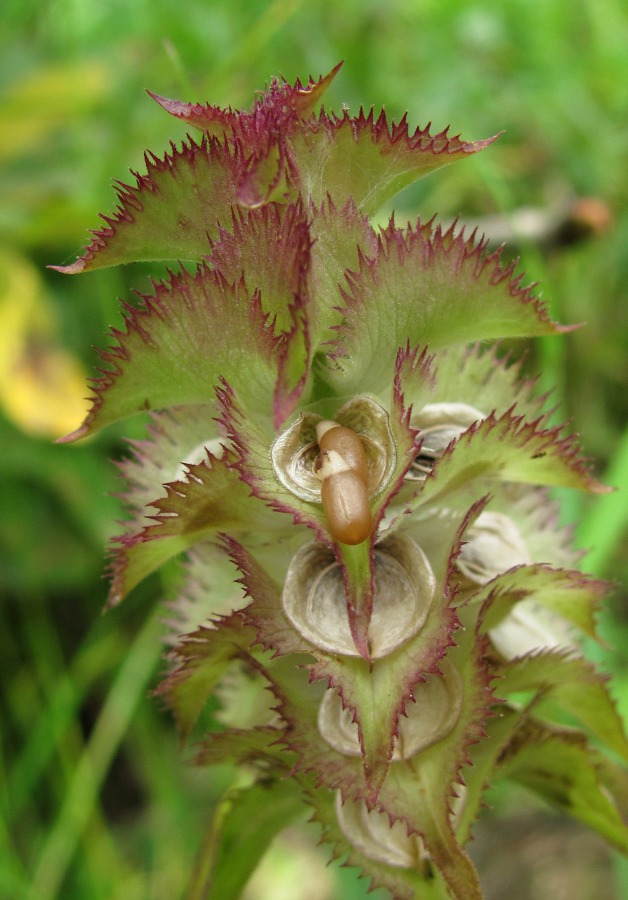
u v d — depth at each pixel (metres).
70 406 0.24
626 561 0.27
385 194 0.11
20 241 0.25
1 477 0.27
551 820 0.27
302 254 0.11
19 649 0.28
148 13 0.30
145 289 0.25
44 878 0.24
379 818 0.12
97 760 0.26
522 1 0.32
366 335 0.11
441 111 0.29
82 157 0.27
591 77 0.32
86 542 0.28
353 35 0.30
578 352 0.30
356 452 0.11
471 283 0.11
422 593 0.11
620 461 0.17
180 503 0.11
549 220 0.22
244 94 0.26
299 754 0.11
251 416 0.11
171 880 0.26
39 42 0.31
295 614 0.11
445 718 0.11
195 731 0.26
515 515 0.13
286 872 0.27
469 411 0.12
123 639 0.28
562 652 0.12
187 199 0.11
